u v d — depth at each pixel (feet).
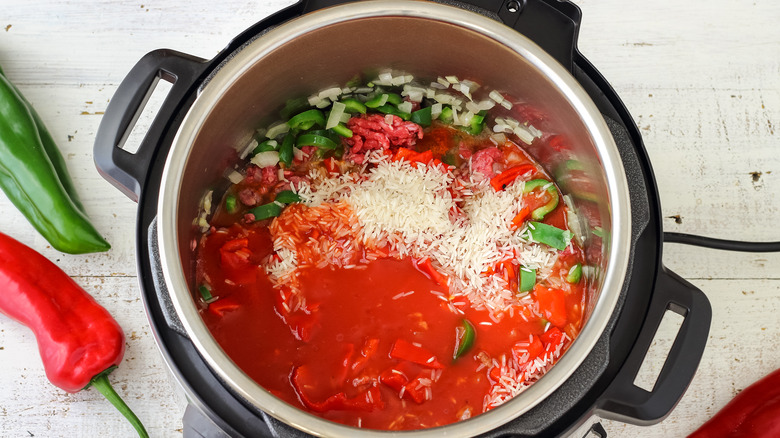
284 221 1.75
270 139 1.81
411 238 1.73
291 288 1.70
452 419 1.63
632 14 2.00
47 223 1.81
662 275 1.48
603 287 1.42
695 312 1.45
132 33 1.97
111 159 1.50
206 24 1.98
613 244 1.44
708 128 1.95
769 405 1.73
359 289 1.72
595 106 1.50
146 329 1.85
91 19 1.98
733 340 1.85
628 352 1.44
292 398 1.64
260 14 1.99
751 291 1.87
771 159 1.94
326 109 1.83
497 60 1.60
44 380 1.82
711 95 1.97
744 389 1.80
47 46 1.96
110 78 1.96
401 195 1.77
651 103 1.96
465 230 1.76
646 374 1.84
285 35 1.51
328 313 1.70
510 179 1.82
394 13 1.52
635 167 1.53
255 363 1.66
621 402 1.41
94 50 1.97
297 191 1.78
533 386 1.35
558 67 1.51
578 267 1.73
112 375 1.82
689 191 1.92
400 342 1.66
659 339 1.84
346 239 1.75
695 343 1.44
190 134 1.46
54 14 1.97
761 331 1.85
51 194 1.79
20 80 1.95
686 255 1.88
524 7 1.59
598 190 1.58
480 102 1.79
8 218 1.89
